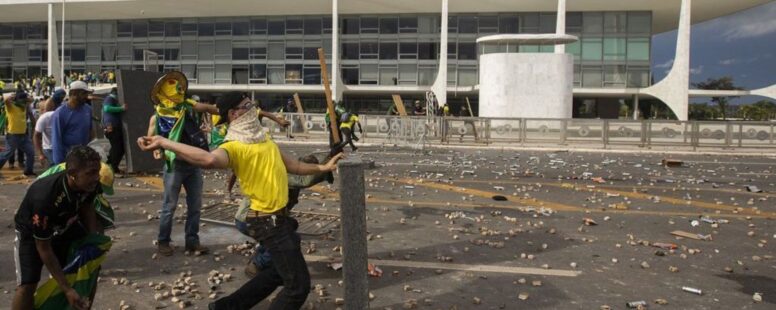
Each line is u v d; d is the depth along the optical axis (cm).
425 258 588
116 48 4756
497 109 2953
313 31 4497
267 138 377
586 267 565
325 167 398
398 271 543
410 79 4366
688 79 3800
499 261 582
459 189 1058
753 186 1090
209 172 1247
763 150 2048
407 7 4134
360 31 4422
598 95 4316
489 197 971
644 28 4109
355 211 324
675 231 716
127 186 1023
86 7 4256
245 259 574
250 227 363
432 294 482
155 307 445
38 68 4906
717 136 2081
